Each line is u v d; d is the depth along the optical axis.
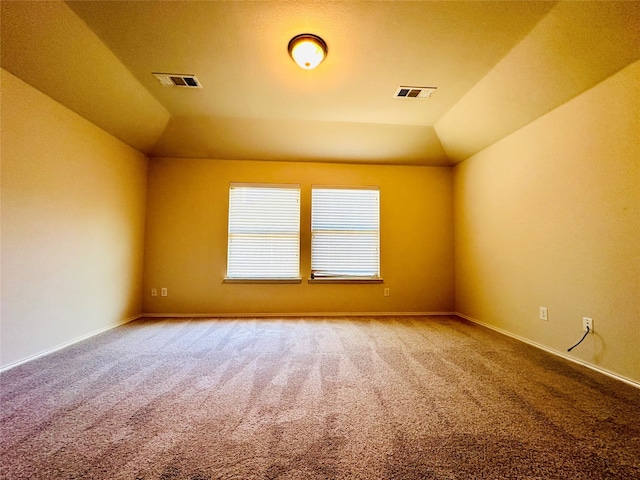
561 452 1.17
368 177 3.89
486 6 1.64
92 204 2.76
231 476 1.04
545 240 2.42
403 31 1.83
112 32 1.88
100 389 1.69
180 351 2.37
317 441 1.23
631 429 1.32
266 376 1.89
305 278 3.73
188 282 3.63
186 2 1.64
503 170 2.93
